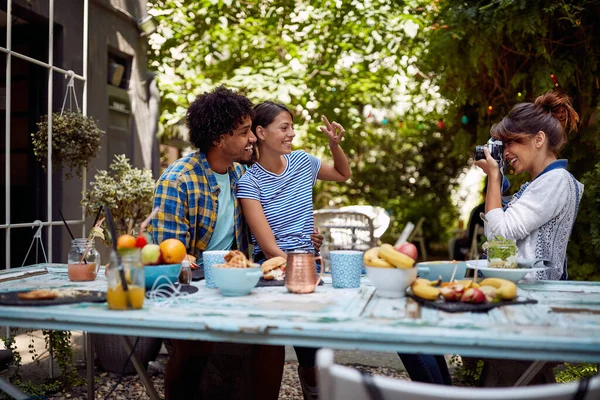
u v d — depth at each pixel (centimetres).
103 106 487
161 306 170
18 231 425
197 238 259
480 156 239
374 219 483
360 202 1107
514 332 139
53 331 327
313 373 259
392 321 150
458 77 461
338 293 194
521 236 225
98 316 158
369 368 374
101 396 316
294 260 193
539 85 412
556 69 411
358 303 174
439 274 205
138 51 546
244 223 274
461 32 425
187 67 706
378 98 778
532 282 219
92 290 194
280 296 187
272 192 266
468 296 168
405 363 227
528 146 236
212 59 730
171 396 235
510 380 232
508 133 237
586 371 296
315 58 732
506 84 447
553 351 134
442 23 471
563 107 238
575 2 400
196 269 241
